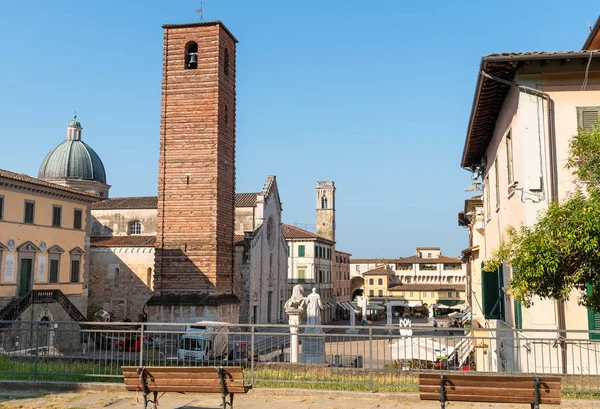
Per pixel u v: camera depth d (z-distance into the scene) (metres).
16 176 45.84
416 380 16.97
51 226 49.47
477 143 26.27
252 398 15.25
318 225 119.50
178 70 48.41
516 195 18.28
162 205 47.78
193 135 47.75
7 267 43.66
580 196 12.77
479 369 32.09
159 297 46.72
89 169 79.25
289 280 92.44
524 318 17.59
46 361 20.14
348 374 17.81
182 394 15.79
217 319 45.38
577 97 16.92
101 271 61.84
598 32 21.95
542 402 11.41
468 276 53.12
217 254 46.91
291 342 27.52
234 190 51.41
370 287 128.00
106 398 15.45
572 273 12.69
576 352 16.22
